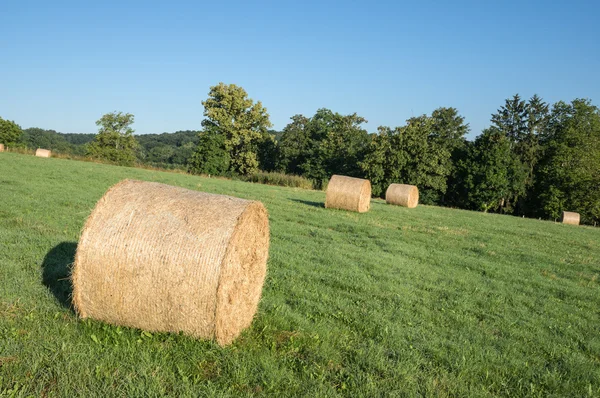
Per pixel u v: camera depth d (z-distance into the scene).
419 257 11.75
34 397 3.84
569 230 27.67
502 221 28.73
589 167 53.97
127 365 4.51
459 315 7.32
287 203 21.81
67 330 5.09
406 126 57.50
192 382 4.41
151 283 5.07
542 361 5.84
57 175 22.25
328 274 8.84
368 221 17.98
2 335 4.83
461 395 4.71
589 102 62.22
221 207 5.53
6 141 66.44
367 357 5.27
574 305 8.88
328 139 67.12
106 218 5.28
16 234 8.98
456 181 59.69
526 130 66.81
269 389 4.41
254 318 6.21
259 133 65.31
